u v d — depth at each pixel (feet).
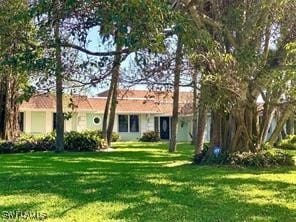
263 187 39.42
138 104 148.25
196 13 41.37
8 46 26.16
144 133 139.33
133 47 21.22
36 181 41.42
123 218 26.66
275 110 60.59
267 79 43.37
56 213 27.86
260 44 47.16
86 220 26.12
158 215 27.50
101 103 143.33
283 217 27.63
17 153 82.17
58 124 82.74
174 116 88.17
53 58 26.22
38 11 23.41
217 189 37.76
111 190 36.42
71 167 55.57
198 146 72.18
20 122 126.31
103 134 94.94
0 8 28.73
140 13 20.40
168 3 24.64
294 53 37.86
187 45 29.32
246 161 56.08
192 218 26.81
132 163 62.49
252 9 46.60
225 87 46.44
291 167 56.18
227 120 58.70
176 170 52.37
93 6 22.35
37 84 54.08
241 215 27.91
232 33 47.44
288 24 46.85
